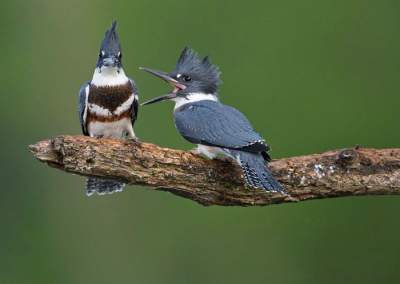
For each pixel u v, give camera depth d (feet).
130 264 51.34
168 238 51.44
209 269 51.24
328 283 51.47
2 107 54.44
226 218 51.49
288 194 30.01
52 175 54.29
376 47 52.90
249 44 52.42
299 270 51.39
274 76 52.21
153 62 51.80
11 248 53.72
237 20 52.60
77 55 53.93
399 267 50.98
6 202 54.29
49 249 53.21
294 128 51.85
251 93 51.98
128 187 51.75
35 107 54.13
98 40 53.36
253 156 29.63
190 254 51.39
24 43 55.06
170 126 49.57
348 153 29.81
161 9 52.47
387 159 29.99
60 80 54.13
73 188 53.83
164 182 28.99
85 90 33.35
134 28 52.31
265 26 52.44
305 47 52.54
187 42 52.19
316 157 30.09
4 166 54.44
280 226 51.57
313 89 52.11
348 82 52.44
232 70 52.11
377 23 53.01
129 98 33.32
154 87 50.96
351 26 52.75
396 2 52.80
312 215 51.47
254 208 51.39
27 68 54.70
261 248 51.52
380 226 51.21
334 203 51.44
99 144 27.91
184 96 34.06
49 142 27.61
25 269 53.16
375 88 52.54
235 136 30.12
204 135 30.68
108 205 52.37
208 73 34.32
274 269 51.44
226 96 52.01
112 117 33.32
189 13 52.47
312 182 29.94
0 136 54.24
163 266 51.26
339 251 51.44
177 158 29.01
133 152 28.35
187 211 51.39
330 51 52.60
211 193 29.66
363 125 52.08
